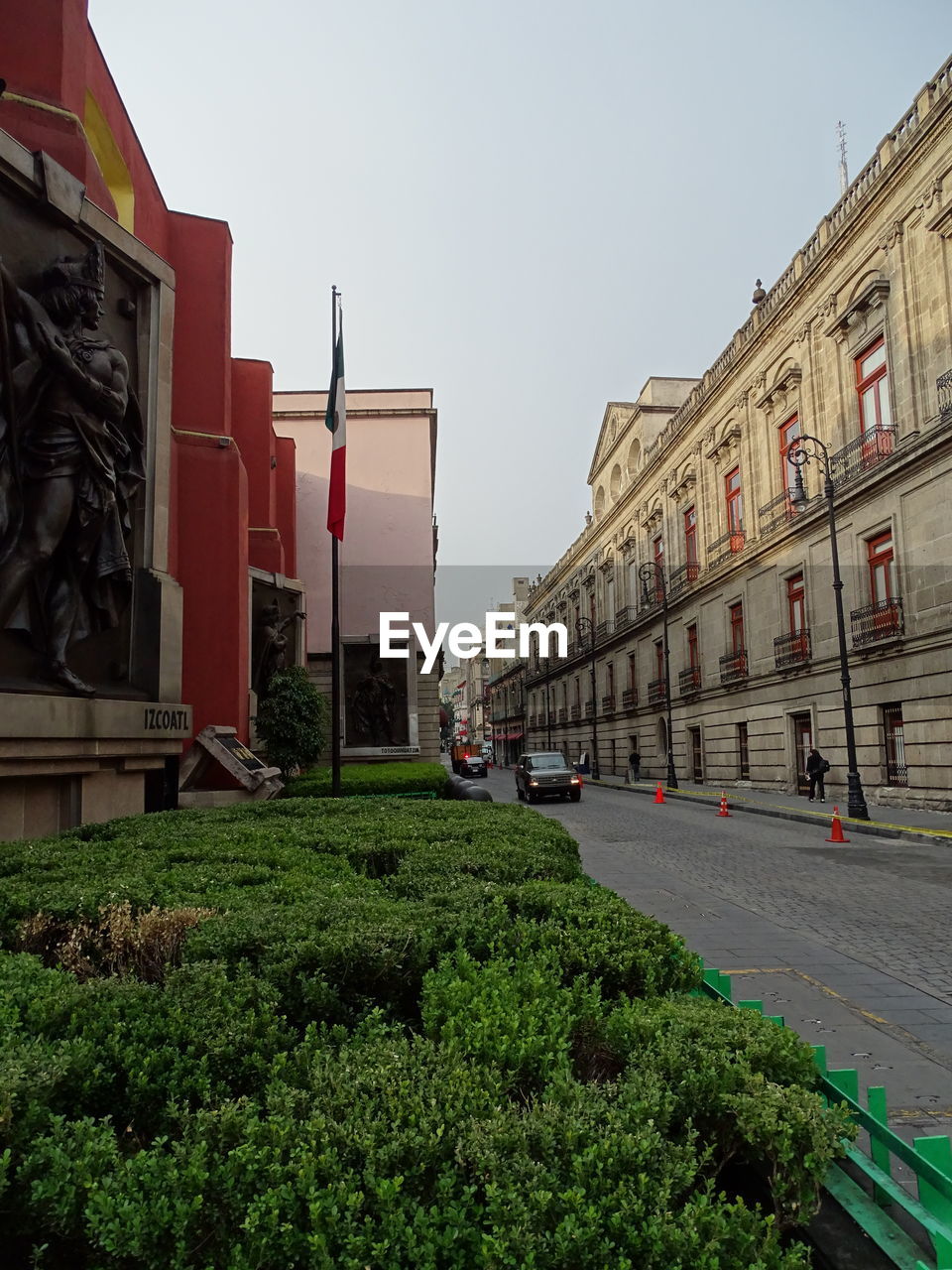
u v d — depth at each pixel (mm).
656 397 42688
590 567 53188
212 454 16250
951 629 17984
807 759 23594
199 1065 2539
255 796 14852
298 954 3223
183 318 16406
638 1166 1938
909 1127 4012
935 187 18297
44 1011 2787
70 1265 2104
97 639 10102
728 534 30031
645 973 3383
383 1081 2242
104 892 4422
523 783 28766
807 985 6375
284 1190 1808
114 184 14188
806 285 23812
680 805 25703
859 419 21953
